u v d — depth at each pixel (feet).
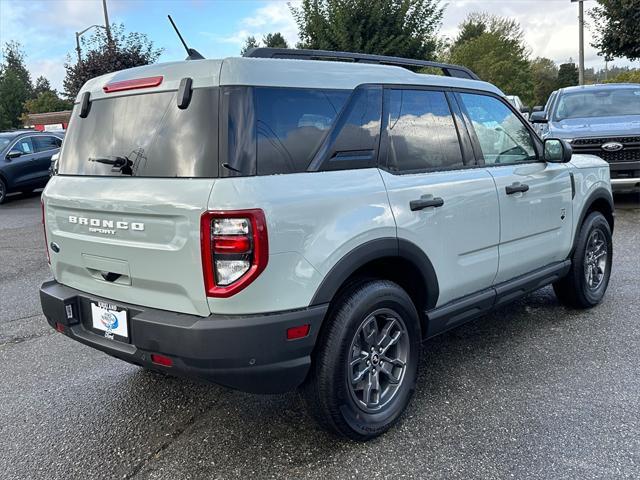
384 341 10.18
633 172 28.63
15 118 165.58
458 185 11.35
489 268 12.34
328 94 9.73
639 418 10.31
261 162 8.57
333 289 9.02
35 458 9.85
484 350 13.73
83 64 52.95
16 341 15.61
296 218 8.55
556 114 32.99
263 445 10.01
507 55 165.48
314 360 9.30
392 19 51.19
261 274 8.21
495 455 9.38
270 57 10.08
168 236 8.61
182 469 9.39
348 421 9.54
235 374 8.44
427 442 9.86
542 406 10.90
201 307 8.50
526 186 13.10
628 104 32.22
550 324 15.25
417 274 10.67
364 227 9.38
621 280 18.76
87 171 10.15
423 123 11.25
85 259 10.02
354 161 9.78
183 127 8.79
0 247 28.53
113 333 9.68
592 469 8.89
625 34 58.44
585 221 15.70
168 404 11.68
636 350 13.30
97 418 11.19
